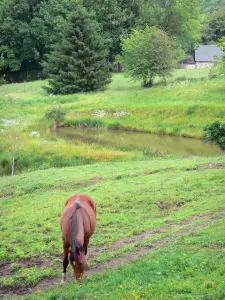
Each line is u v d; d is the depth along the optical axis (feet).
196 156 95.04
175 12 257.14
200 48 267.39
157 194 54.08
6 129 117.70
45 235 44.55
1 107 151.33
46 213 51.01
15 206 56.39
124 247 38.34
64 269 31.35
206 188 54.70
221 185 55.21
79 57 185.88
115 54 256.52
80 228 28.09
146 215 48.32
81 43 185.26
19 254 40.34
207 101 137.49
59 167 84.58
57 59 187.93
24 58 260.83
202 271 27.12
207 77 174.60
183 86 158.81
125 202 52.42
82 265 26.32
